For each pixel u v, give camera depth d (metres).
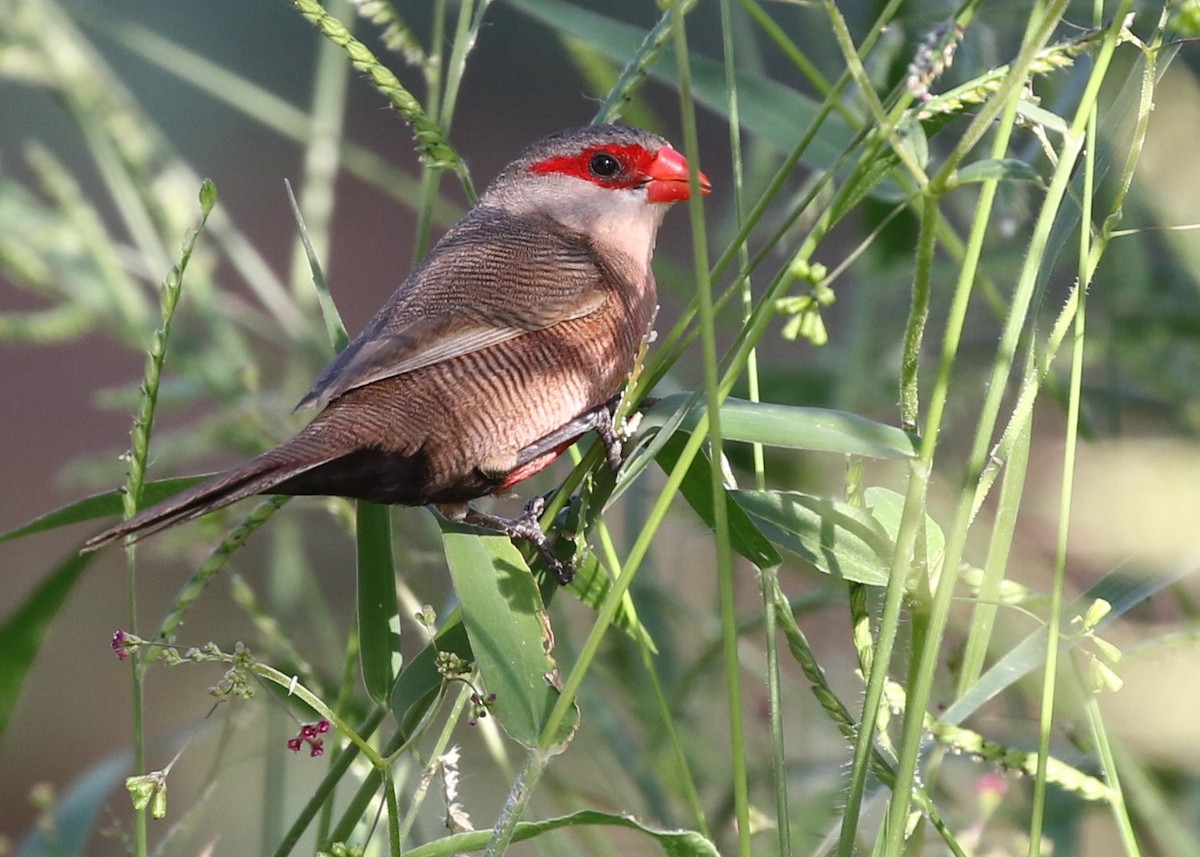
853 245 12.81
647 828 5.04
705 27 17.66
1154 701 4.94
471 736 10.04
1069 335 7.87
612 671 8.02
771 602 5.38
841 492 8.06
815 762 7.96
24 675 7.01
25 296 18.09
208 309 8.37
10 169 17.00
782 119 7.09
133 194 8.35
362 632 5.97
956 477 8.62
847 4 9.45
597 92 7.79
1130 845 4.62
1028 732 7.21
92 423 17.84
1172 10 4.80
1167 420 8.20
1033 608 5.61
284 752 7.32
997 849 6.36
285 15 20.83
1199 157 6.50
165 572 15.39
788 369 9.20
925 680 4.60
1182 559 5.14
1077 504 4.75
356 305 19.09
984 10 7.37
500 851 4.57
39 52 8.35
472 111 21.27
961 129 8.70
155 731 13.74
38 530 6.51
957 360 8.88
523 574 5.35
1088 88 4.75
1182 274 8.23
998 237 8.91
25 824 13.12
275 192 20.45
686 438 5.84
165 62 8.91
